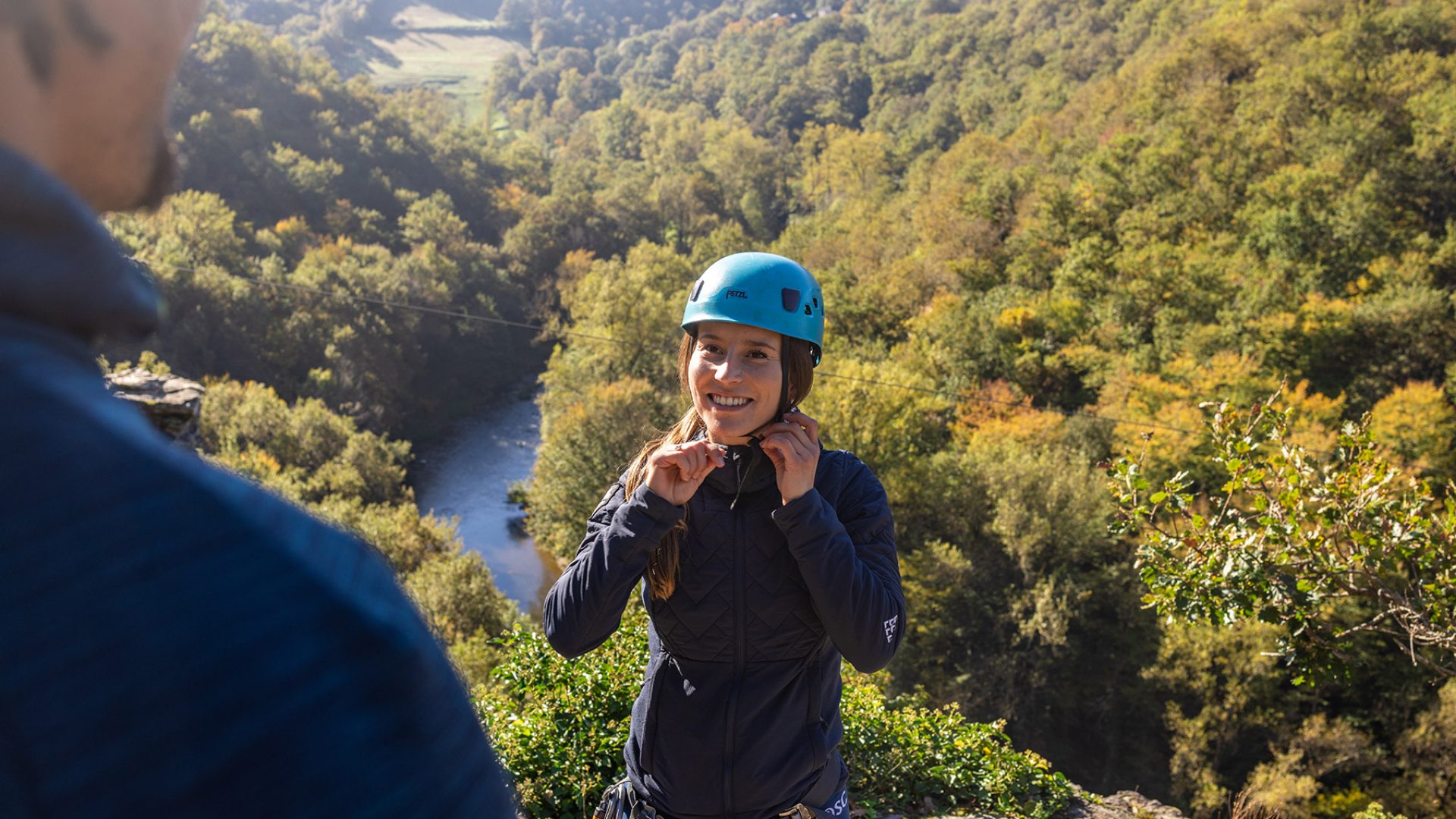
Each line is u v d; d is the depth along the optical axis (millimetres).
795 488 1741
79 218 311
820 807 1981
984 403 36219
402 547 28734
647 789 1984
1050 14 122438
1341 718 22984
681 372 1917
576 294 58031
